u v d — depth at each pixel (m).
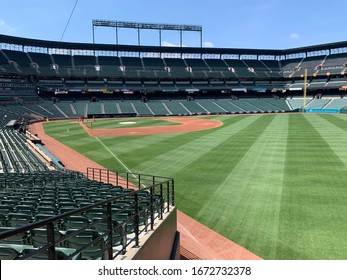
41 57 90.06
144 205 9.12
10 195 11.23
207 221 13.81
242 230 12.73
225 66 105.56
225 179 19.97
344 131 40.78
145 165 25.34
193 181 19.94
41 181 16.23
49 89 87.12
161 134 45.56
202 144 34.31
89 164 27.41
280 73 106.31
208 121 65.75
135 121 70.06
